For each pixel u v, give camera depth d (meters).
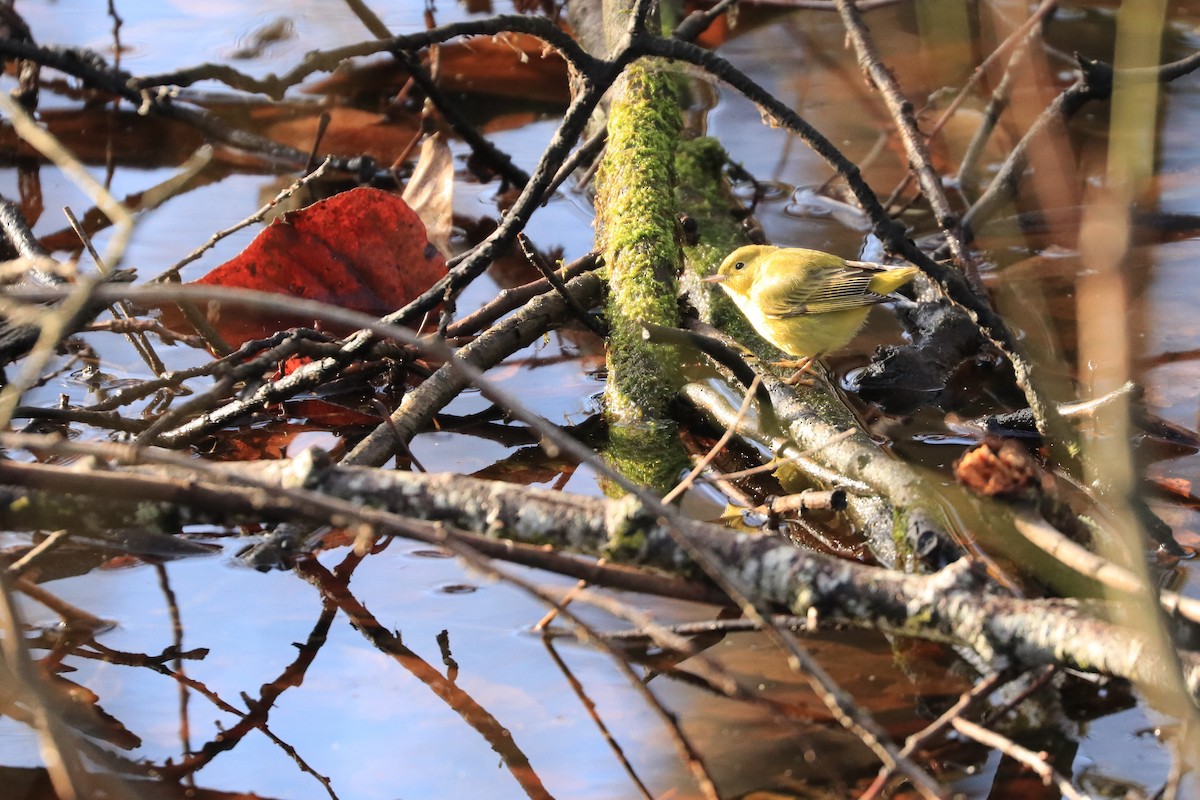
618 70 9.38
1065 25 17.23
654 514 6.50
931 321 11.11
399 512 6.82
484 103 16.02
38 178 13.83
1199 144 14.31
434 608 7.53
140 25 17.00
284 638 7.21
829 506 7.73
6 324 8.47
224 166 14.34
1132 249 11.27
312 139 14.91
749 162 14.66
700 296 11.93
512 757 6.25
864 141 15.20
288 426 9.79
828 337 10.48
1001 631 6.07
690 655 7.01
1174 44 15.97
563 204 13.84
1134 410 9.09
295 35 16.78
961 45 15.73
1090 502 8.59
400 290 10.79
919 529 7.54
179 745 6.32
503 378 10.71
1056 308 11.35
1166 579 7.46
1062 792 5.87
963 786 6.01
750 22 17.89
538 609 7.54
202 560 8.02
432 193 12.64
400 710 6.61
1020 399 10.30
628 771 6.15
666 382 10.12
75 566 7.90
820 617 6.38
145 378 10.30
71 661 6.96
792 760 6.21
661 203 11.05
